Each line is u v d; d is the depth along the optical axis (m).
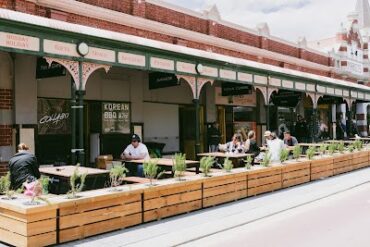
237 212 8.47
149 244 6.26
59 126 13.58
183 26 17.25
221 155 12.49
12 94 11.75
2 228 6.23
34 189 6.15
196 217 8.03
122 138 15.53
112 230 6.98
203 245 6.34
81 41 9.86
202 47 18.03
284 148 12.30
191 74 13.25
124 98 15.67
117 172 7.57
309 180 12.78
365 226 7.38
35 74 12.21
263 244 6.37
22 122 11.86
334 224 7.58
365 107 33.34
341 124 28.48
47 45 9.19
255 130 22.92
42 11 12.16
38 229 5.98
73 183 6.74
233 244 6.38
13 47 8.56
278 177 11.24
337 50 30.44
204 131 19.38
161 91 17.47
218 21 19.06
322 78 21.44
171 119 18.47
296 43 25.31
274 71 17.27
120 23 14.40
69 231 6.36
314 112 21.22
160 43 12.16
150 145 16.69
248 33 21.17
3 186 6.72
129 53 11.11
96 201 6.72
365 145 19.91
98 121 14.82
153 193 7.67
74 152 9.95
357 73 32.56
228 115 21.30
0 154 11.39
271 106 24.11
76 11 12.98
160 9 16.23
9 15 8.42
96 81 14.71
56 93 13.41
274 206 9.06
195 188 8.57
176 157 8.76
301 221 7.85
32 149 12.09
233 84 17.92
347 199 10.03
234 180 9.63
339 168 14.71
